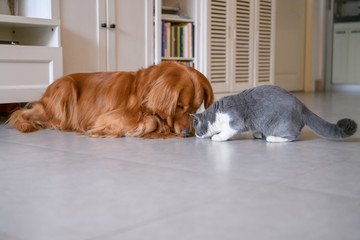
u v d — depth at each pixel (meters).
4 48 2.76
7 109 3.30
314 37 6.73
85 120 2.63
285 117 2.20
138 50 3.71
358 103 4.69
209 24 4.17
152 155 1.95
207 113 2.31
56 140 2.34
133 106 2.51
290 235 1.03
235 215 1.17
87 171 1.65
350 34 6.67
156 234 1.04
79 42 3.31
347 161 1.83
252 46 4.70
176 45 4.04
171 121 2.41
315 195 1.34
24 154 1.97
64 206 1.25
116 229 1.07
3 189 1.42
